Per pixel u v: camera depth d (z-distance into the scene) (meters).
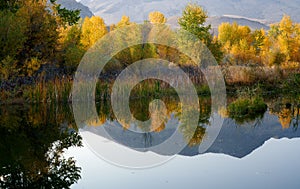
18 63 16.56
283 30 38.81
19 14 16.33
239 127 9.57
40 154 7.21
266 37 41.78
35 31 17.12
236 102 12.90
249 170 5.80
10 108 13.77
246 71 20.88
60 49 18.56
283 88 20.11
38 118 11.56
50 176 5.87
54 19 18.09
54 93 15.12
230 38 38.34
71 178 5.66
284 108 13.59
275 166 5.96
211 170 5.84
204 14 26.98
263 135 8.51
